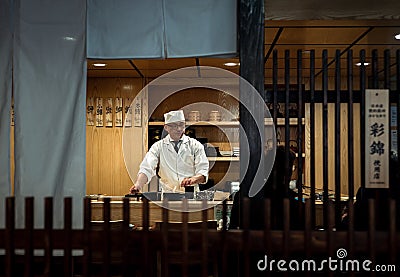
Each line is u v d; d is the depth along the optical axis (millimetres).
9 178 3660
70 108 3623
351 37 4480
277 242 2543
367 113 3350
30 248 2557
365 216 3436
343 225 3557
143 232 2549
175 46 3623
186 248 2514
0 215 3629
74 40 3656
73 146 3623
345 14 3568
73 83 3641
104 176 7445
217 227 4555
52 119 3615
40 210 3570
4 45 3680
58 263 3607
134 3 3658
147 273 2545
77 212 3588
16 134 3613
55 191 3580
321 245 2545
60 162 3592
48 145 3600
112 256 4125
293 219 3496
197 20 3615
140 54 3645
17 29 3664
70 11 3666
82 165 3609
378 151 3346
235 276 3396
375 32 4270
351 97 3346
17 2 3676
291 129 6828
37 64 3639
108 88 7496
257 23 3385
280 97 3398
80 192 3598
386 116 3346
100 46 3656
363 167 3355
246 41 3377
